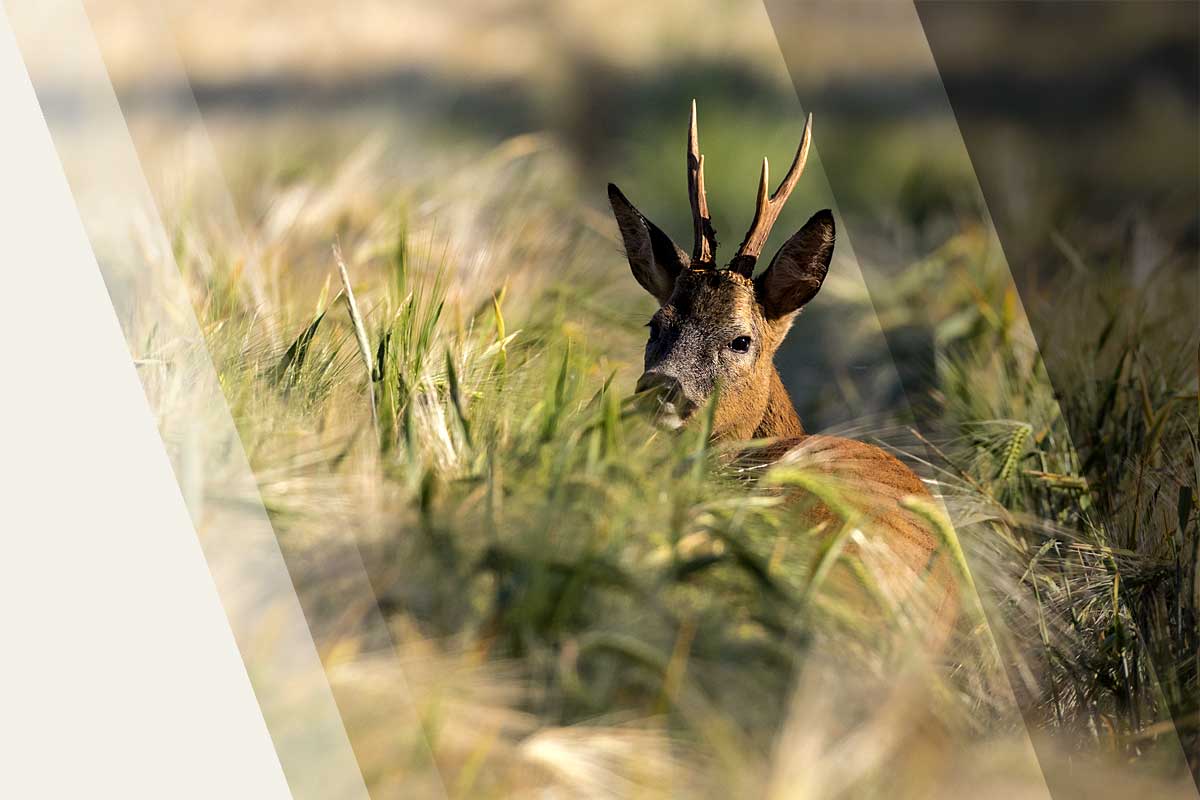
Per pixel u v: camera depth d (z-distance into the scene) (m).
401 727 15.64
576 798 15.52
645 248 17.33
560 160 18.27
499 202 17.58
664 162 18.58
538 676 16.39
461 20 19.09
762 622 16.48
